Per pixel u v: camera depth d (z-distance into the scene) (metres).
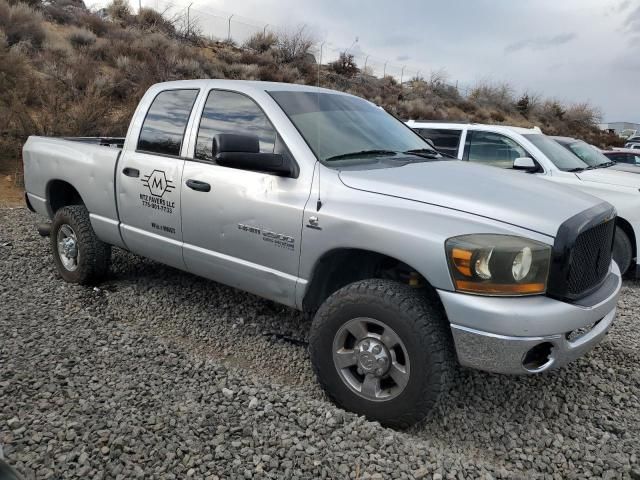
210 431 2.98
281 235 3.65
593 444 3.18
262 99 4.01
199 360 3.87
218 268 4.14
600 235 3.36
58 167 5.45
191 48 22.53
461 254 2.93
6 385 3.31
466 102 36.69
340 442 2.96
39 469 2.60
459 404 3.58
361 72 31.80
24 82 12.87
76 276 5.35
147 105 4.81
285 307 5.05
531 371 3.00
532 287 2.94
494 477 2.84
